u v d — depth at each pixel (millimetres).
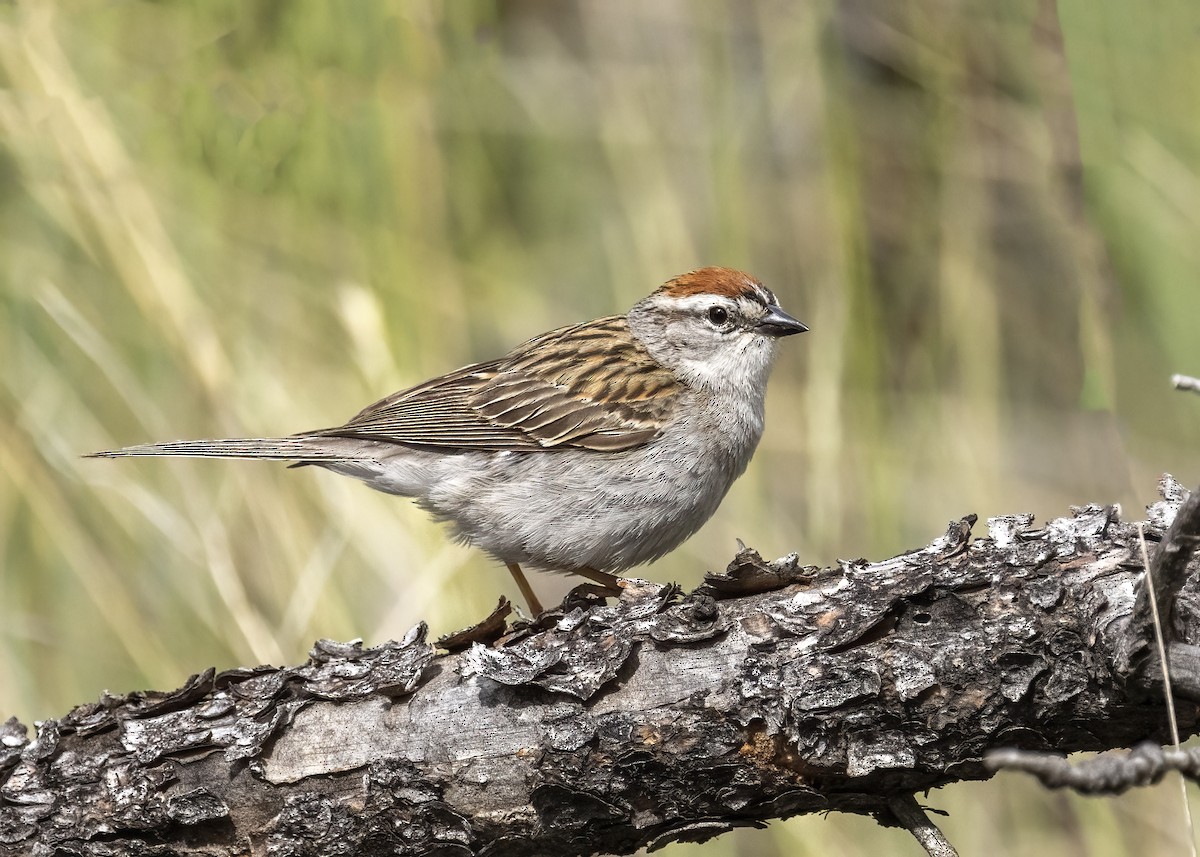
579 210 13656
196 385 10562
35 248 11023
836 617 6457
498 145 13336
